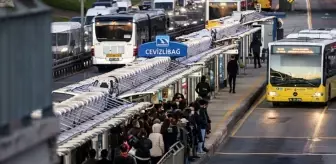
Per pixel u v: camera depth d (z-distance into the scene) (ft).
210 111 195.93
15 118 25.72
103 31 282.97
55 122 28.25
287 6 525.34
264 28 307.58
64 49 267.39
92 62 287.07
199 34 224.53
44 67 27.55
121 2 437.17
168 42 171.12
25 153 26.32
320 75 215.51
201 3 398.42
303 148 158.10
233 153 153.58
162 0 436.35
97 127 85.35
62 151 68.54
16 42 25.90
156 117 117.29
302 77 215.72
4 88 25.22
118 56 282.15
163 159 95.40
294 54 216.54
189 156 132.16
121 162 91.35
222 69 236.02
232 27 258.37
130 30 282.97
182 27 385.70
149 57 170.91
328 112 208.33
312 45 215.10
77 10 475.31
